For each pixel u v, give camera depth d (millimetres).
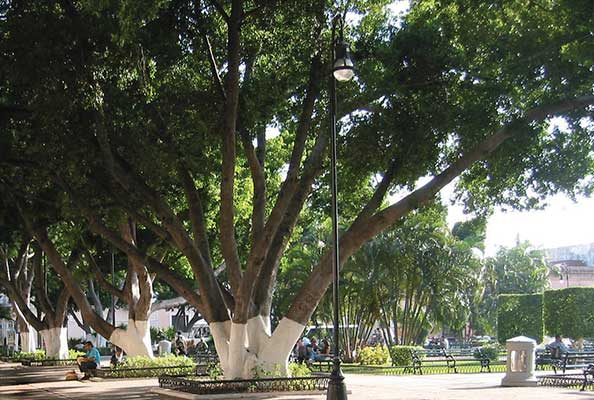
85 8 15633
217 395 17375
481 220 22781
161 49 18141
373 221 19125
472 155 18438
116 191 20625
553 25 17406
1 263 37469
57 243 32469
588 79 17547
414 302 43969
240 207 29641
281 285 45031
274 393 18062
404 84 19031
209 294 19891
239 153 23172
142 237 29109
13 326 72750
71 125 18234
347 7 20094
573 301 41781
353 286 40469
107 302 53781
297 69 20453
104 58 16812
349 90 19859
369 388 21844
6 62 16734
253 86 20078
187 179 20344
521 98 19328
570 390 21016
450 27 18938
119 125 18406
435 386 22750
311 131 21984
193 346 48812
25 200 24594
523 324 43781
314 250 43656
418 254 40625
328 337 47500
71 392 22703
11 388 25344
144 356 28281
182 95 19266
